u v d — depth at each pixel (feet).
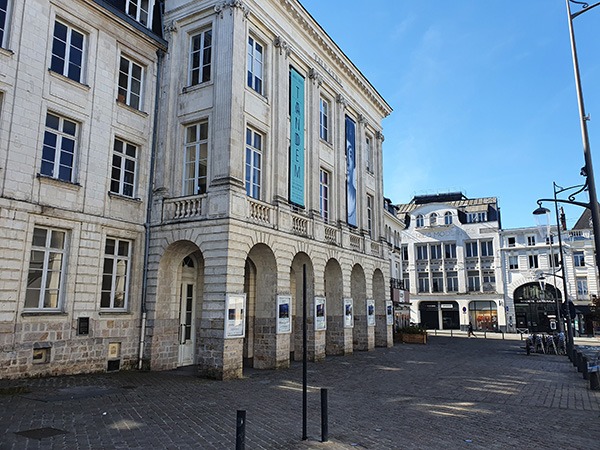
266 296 58.23
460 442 25.95
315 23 70.90
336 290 75.72
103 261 50.90
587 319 162.81
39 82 46.19
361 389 43.42
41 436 24.64
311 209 68.64
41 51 46.65
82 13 50.90
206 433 26.45
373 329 86.07
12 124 43.52
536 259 171.83
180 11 60.08
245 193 53.57
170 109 58.39
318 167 71.72
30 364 43.01
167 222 54.49
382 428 28.78
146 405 33.53
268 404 35.40
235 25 55.26
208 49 58.39
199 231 51.83
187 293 60.13
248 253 57.93
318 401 37.19
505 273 174.81
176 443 24.36
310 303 66.69
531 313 170.60
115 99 53.98
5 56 43.55
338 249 74.59
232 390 41.34
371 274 87.30
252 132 58.90
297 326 68.90
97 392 37.65
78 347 47.21
